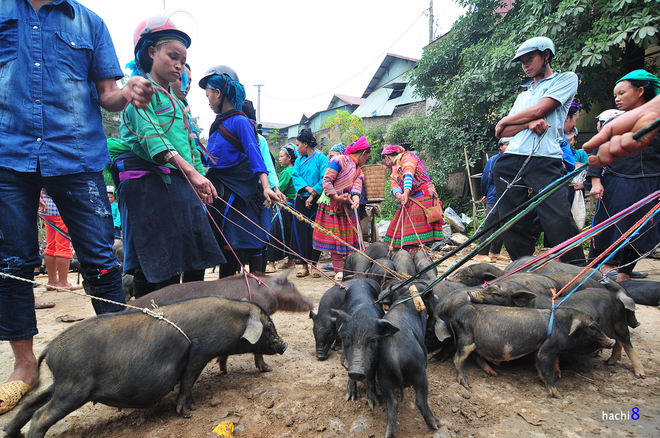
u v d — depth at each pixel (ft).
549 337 8.88
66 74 8.95
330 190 19.43
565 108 14.70
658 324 12.95
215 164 13.61
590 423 7.77
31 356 9.07
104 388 7.06
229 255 14.65
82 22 9.39
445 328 9.98
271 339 9.55
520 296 10.15
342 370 10.21
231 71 14.24
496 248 24.85
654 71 38.19
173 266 11.09
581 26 34.55
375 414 8.05
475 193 49.03
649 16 29.73
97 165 9.40
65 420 8.05
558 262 13.46
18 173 8.54
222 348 8.52
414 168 18.37
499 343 9.21
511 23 41.39
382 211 49.70
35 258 9.04
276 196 13.83
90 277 9.48
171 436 7.50
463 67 45.68
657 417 7.93
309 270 23.32
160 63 10.63
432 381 9.48
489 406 8.39
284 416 8.05
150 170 10.90
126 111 10.77
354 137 69.26
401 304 9.11
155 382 7.45
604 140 5.01
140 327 7.55
